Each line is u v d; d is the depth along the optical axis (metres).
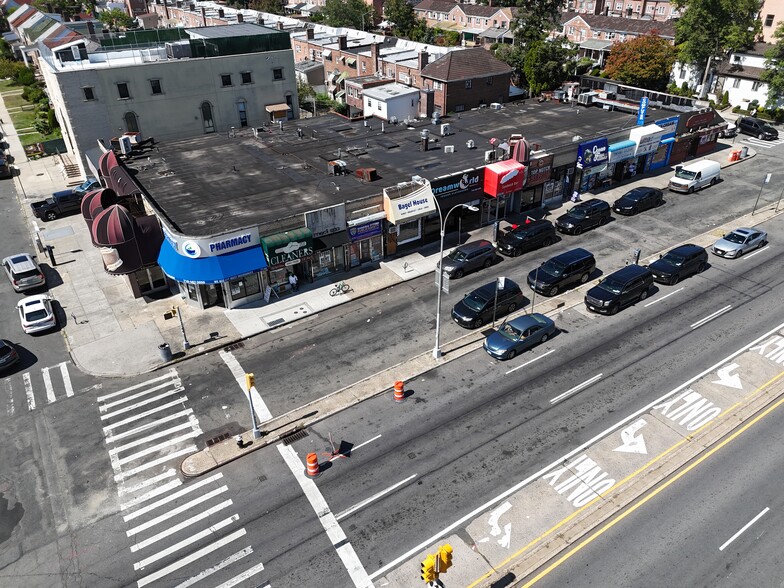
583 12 120.00
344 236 37.06
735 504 21.64
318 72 89.69
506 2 119.19
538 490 22.41
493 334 31.05
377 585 19.02
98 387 29.03
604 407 26.64
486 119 55.75
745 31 74.50
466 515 21.45
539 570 19.42
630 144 50.41
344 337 32.47
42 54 66.19
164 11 141.25
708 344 30.88
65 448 25.28
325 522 21.36
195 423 26.45
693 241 42.12
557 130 51.88
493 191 42.28
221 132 55.88
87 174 54.91
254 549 20.42
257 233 33.84
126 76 52.69
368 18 126.38
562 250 41.44
